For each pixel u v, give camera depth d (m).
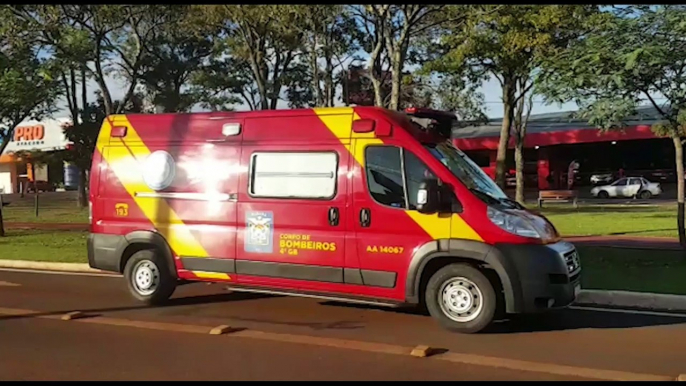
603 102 11.57
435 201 7.48
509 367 6.32
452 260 7.71
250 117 8.75
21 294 10.35
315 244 8.16
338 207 8.05
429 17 16.14
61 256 14.33
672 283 10.26
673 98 11.58
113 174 9.52
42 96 17.84
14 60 17.28
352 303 9.41
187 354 6.82
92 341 7.39
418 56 22.33
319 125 8.30
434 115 8.55
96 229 9.59
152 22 25.30
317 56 26.05
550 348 7.00
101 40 25.12
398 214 7.75
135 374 6.12
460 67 16.16
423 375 6.07
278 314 8.75
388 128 7.91
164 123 9.29
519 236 7.34
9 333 7.79
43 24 18.66
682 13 10.75
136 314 8.81
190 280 9.24
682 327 7.97
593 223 21.03
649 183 38.72
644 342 7.25
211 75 29.80
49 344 7.26
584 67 11.06
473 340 7.33
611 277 10.88
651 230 18.55
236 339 7.44
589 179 47.69
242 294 10.16
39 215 28.80
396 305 7.89
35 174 59.03
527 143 44.00
